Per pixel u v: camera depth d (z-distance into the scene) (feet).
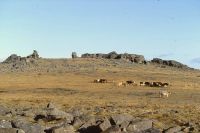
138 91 376.68
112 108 206.08
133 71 622.54
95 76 565.94
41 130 99.55
